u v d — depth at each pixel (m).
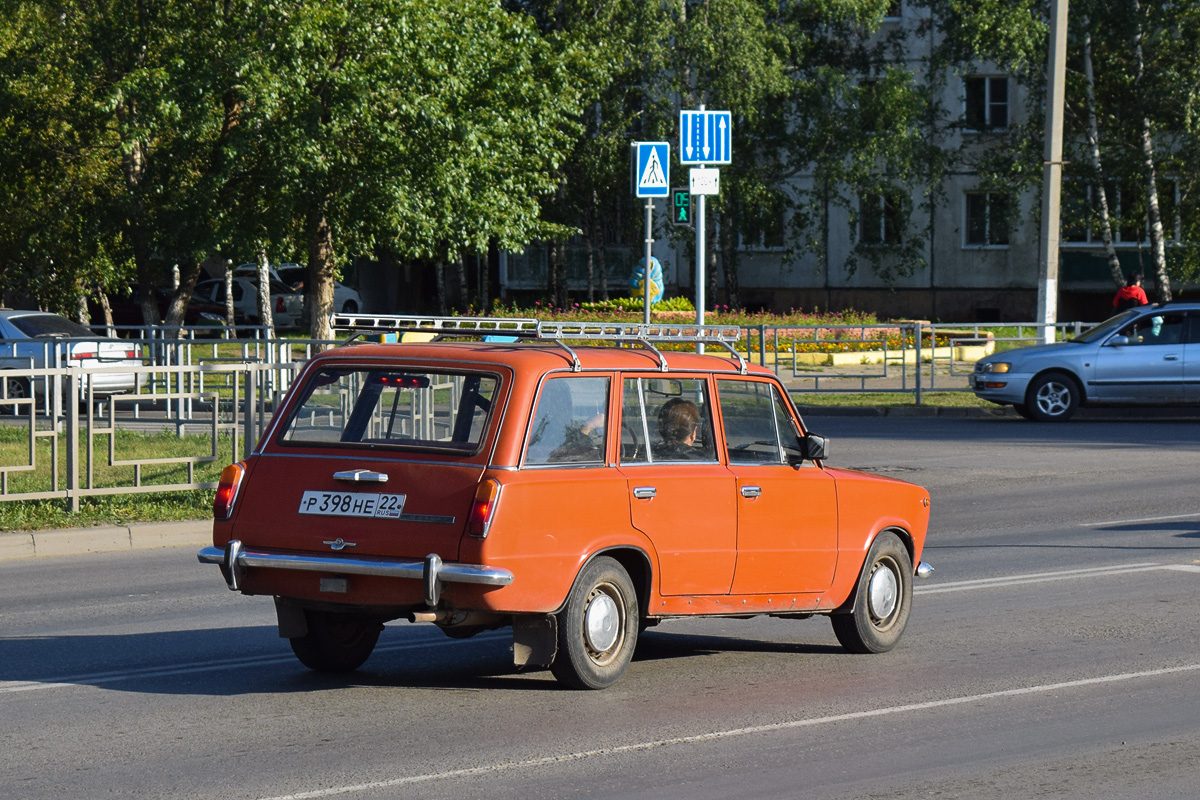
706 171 25.81
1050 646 12.76
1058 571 16.80
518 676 11.50
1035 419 35.66
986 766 8.88
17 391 19.14
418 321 18.23
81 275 47.00
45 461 21.44
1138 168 62.69
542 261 76.06
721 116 25.78
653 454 11.07
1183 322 35.25
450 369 10.40
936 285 74.62
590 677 10.66
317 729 9.67
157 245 40.19
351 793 8.17
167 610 14.37
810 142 66.62
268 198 39.44
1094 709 10.43
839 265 75.38
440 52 39.16
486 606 9.88
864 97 66.69
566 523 10.27
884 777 8.61
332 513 10.30
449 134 39.06
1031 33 60.91
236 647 12.57
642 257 68.25
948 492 23.89
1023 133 64.81
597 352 10.92
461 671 11.70
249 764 8.78
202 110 37.59
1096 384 35.22
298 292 69.00
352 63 37.44
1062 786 8.44
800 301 76.00
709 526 11.27
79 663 11.87
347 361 10.76
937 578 16.50
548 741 9.38
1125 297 43.84
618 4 60.53
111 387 21.48
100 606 14.59
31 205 44.19
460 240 41.56
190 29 38.94
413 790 8.23
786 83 62.97
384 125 38.03
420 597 10.01
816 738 9.55
